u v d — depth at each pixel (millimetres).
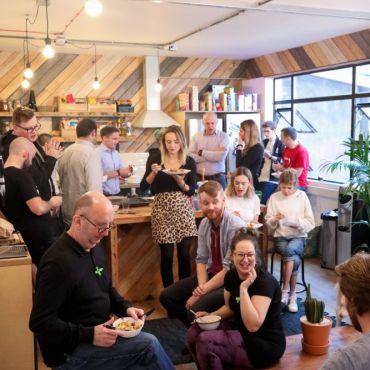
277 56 7051
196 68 7590
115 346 2209
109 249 4094
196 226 4156
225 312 2629
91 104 6801
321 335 2309
